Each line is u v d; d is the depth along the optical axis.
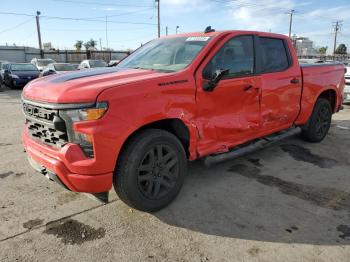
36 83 3.60
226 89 3.90
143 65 4.15
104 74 3.63
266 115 4.57
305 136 5.87
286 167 4.82
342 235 3.12
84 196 3.85
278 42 4.83
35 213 3.47
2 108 10.38
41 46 44.78
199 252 2.87
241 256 2.81
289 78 4.84
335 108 6.21
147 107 3.17
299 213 3.51
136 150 3.18
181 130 3.61
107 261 2.75
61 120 3.02
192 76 3.58
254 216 3.45
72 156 2.96
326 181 4.35
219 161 4.02
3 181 4.23
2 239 3.02
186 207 3.62
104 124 2.92
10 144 5.86
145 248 2.91
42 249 2.89
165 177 3.52
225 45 3.99
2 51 41.84
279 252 2.87
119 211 3.53
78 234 3.12
